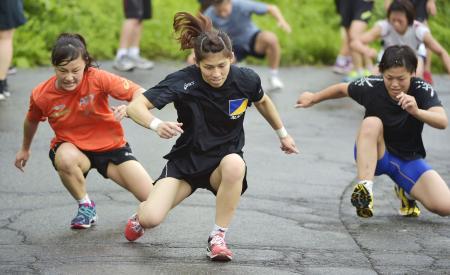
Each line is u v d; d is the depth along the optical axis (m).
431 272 9.80
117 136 11.34
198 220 11.63
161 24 26.33
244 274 9.46
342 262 10.07
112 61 24.28
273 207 12.52
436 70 27.39
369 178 11.70
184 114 10.17
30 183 13.34
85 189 12.17
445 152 17.02
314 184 14.02
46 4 24.53
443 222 12.09
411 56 11.55
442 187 11.88
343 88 12.27
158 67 23.89
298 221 11.85
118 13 26.02
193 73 10.04
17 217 11.62
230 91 10.06
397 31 17.75
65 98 11.00
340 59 25.45
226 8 21.94
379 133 11.88
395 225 11.84
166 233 11.01
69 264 9.68
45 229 11.09
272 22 27.94
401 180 12.13
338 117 19.75
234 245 10.60
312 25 28.55
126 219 11.62
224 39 9.80
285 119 19.19
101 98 11.08
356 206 11.58
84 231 11.03
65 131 11.21
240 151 10.23
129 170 11.27
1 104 18.48
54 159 11.12
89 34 24.78
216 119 10.09
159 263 9.77
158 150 15.74
